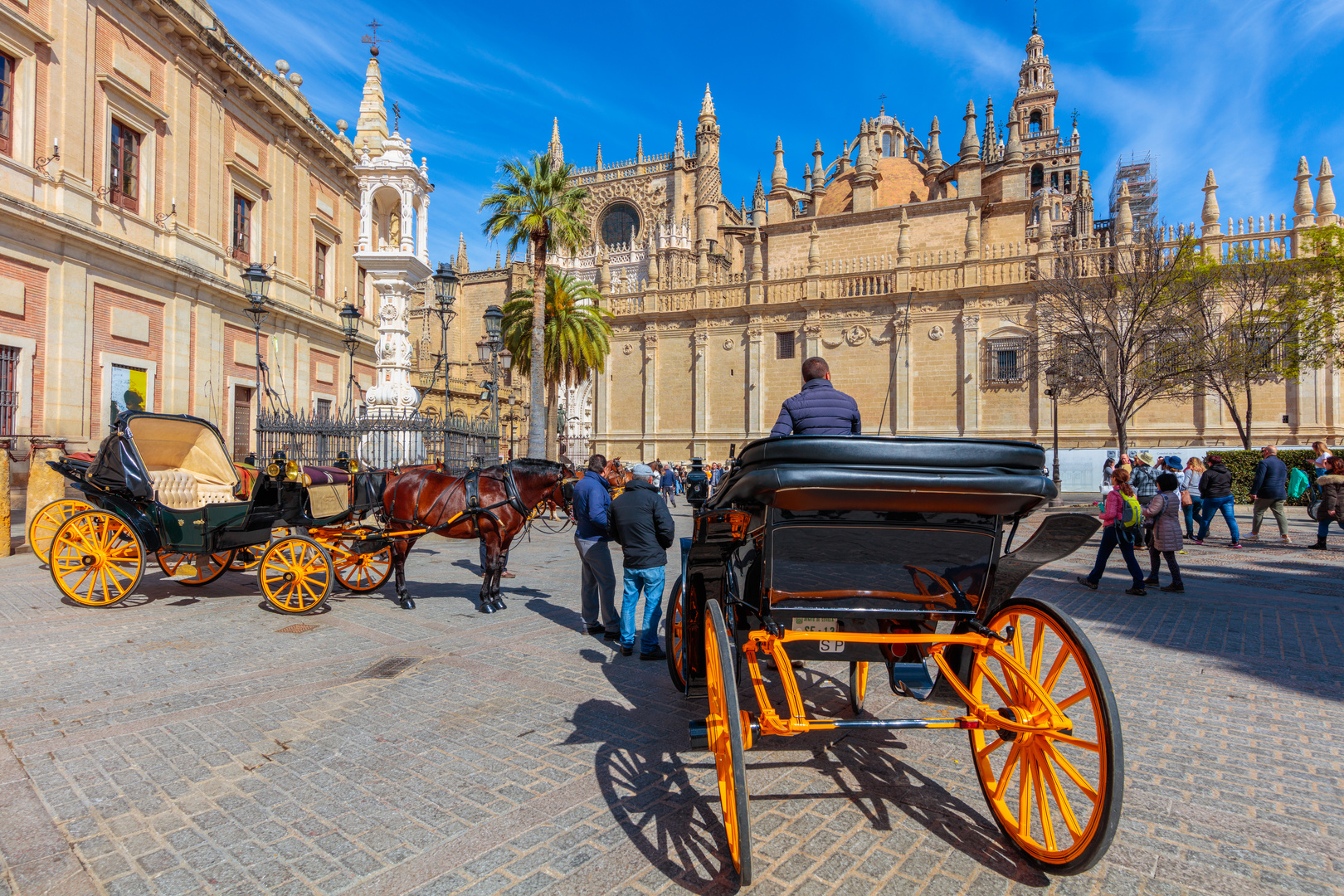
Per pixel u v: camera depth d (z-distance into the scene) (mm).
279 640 7148
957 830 3598
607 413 45938
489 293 62469
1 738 4586
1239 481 25828
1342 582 10953
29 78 15977
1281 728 4980
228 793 3875
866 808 3816
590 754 4453
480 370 51281
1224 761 4422
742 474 3504
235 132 23094
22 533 14422
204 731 4750
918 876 3162
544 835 3463
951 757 4543
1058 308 29266
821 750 4629
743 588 4215
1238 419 27094
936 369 37062
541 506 9977
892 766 4395
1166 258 27844
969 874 3188
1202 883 3123
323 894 2967
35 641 6969
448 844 3377
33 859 3209
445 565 13109
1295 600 9609
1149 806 3842
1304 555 13859
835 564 3557
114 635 7281
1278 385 30766
